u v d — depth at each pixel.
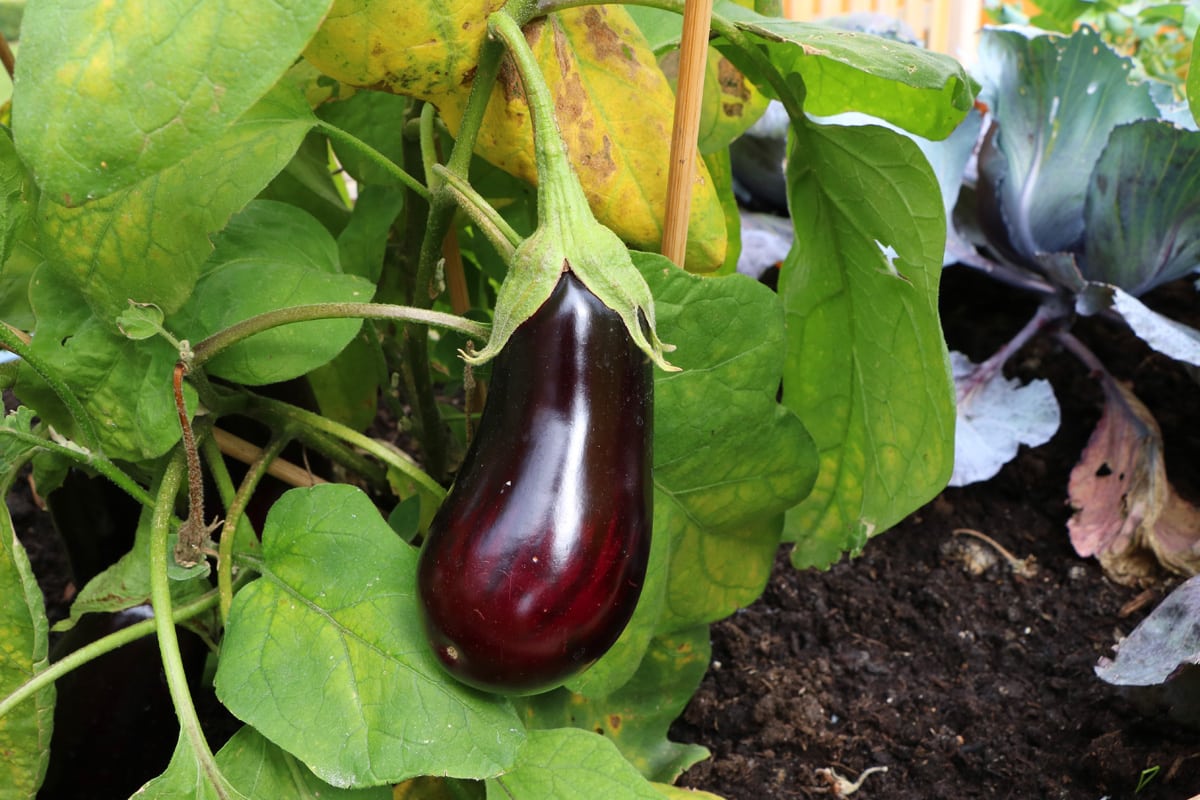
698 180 0.66
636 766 0.78
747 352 0.65
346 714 0.56
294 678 0.57
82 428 0.61
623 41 0.64
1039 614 0.95
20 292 0.68
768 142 1.25
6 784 0.61
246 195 0.59
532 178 0.63
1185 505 1.03
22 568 0.58
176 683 0.57
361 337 0.87
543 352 0.52
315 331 0.62
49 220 0.58
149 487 0.75
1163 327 1.02
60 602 0.97
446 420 0.84
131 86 0.46
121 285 0.59
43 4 0.47
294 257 0.65
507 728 0.56
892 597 0.98
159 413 0.61
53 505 0.80
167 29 0.46
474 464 0.54
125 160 0.47
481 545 0.52
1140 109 1.14
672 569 0.72
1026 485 1.10
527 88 0.53
